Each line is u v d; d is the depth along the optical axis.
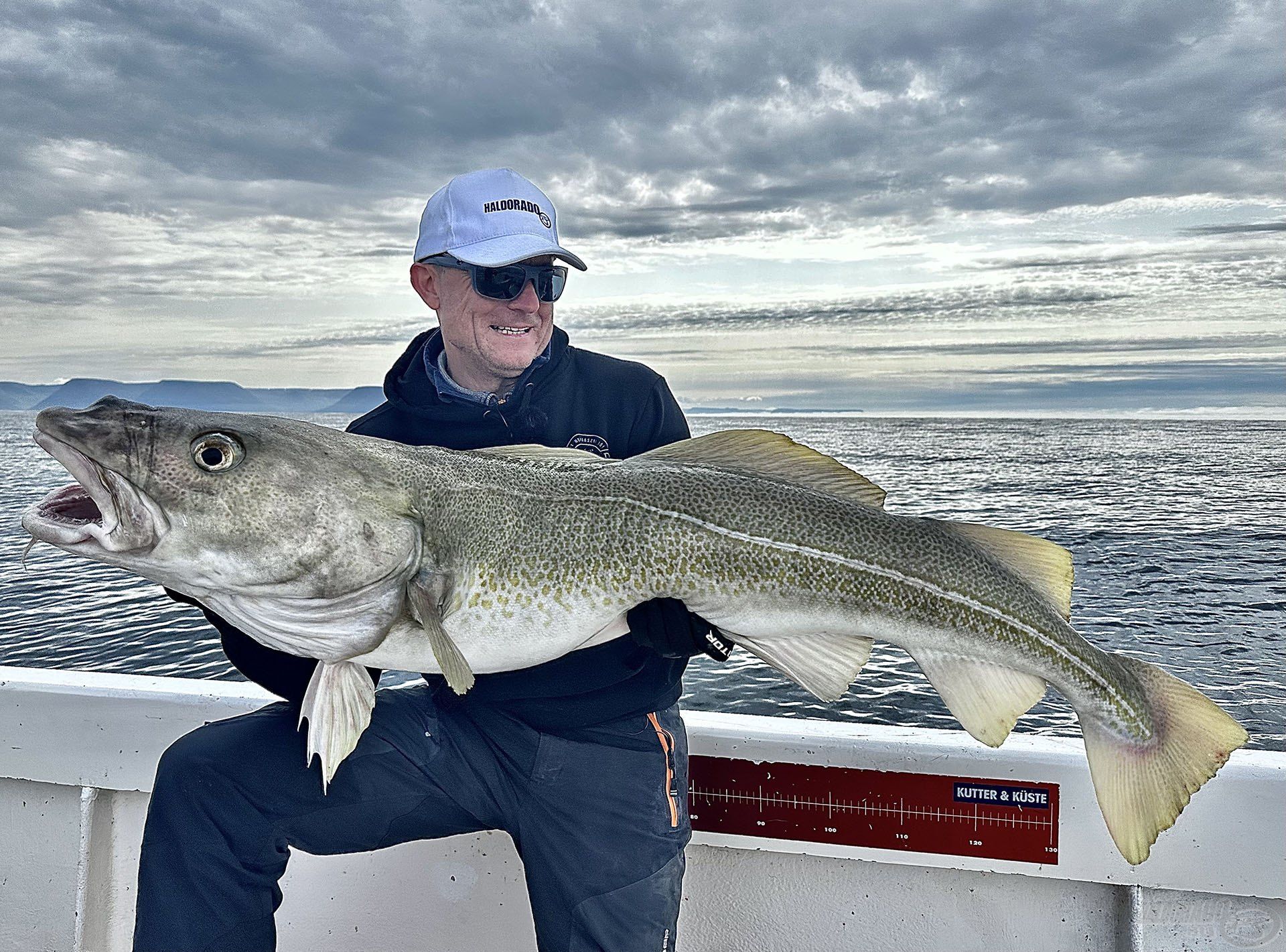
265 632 1.74
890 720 10.66
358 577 1.69
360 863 2.43
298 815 1.89
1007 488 44.47
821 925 2.25
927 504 37.25
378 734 1.96
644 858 1.94
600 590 1.78
